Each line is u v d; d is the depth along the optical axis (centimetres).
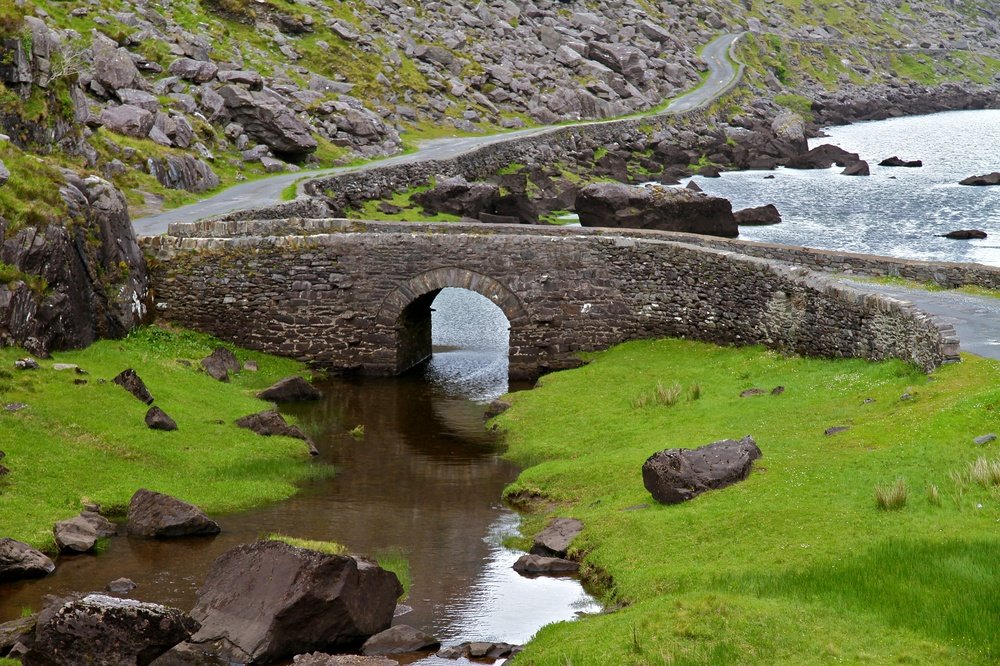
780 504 2191
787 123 13450
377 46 11238
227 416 3316
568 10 15725
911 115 18800
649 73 14700
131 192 5547
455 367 4453
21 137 4484
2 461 2605
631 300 4106
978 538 1881
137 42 8362
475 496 2806
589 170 9825
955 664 1554
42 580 2178
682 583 1941
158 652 1828
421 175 7881
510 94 11675
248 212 5159
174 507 2469
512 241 4116
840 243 7006
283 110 7688
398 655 1897
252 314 4191
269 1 10838
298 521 2595
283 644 1873
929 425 2402
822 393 2952
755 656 1638
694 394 3269
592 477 2728
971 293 3912
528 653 1822
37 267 3375
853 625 1692
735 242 4581
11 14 4581
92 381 3133
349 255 4166
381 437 3384
